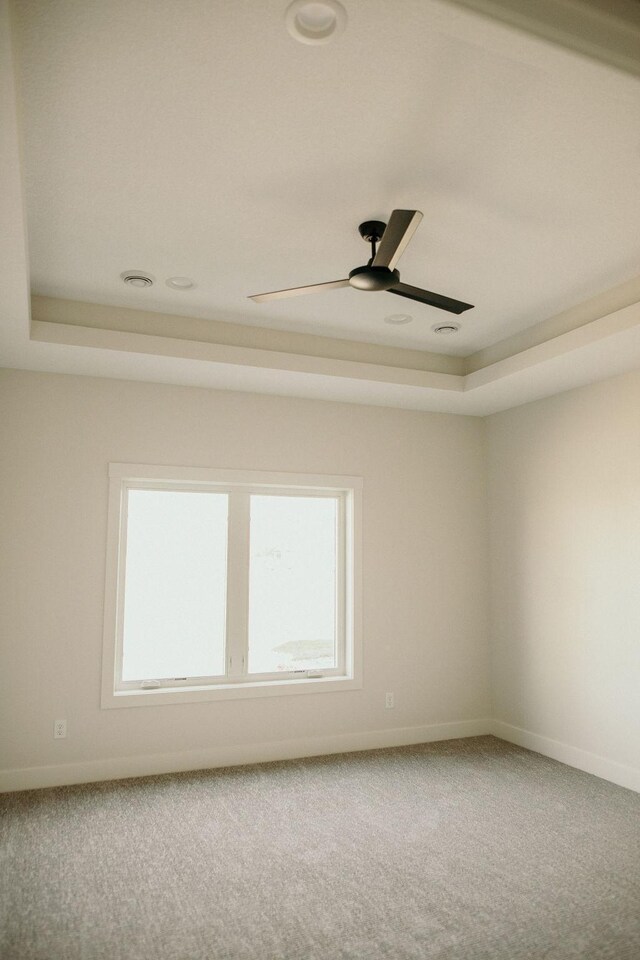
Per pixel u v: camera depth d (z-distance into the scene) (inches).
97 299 145.6
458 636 202.5
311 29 69.7
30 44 72.7
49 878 109.7
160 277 134.5
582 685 170.6
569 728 173.9
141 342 148.9
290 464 185.9
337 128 87.9
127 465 167.8
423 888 107.3
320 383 174.1
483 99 82.0
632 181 100.3
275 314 154.5
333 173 98.4
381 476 197.6
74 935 93.4
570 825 132.9
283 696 177.9
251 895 104.8
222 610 180.2
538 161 95.3
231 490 183.5
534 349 157.9
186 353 152.9
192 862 115.9
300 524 192.7
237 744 171.8
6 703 152.3
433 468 205.0
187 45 73.4
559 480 181.9
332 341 170.4
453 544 205.0
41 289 140.1
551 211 109.1
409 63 76.0
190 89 80.4
